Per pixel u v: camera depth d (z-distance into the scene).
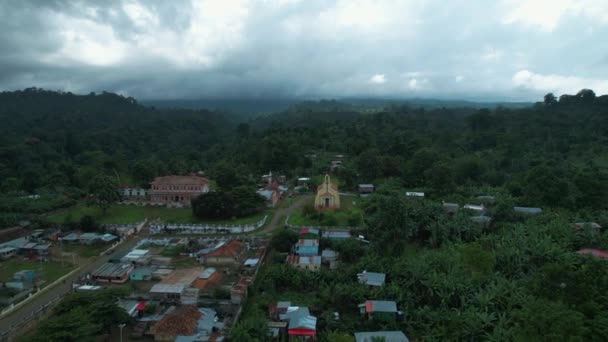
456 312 57.59
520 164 146.00
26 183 145.75
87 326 49.97
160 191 126.38
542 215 93.38
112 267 77.69
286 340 55.69
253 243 91.50
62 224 104.69
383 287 64.38
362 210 108.31
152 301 65.25
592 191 103.62
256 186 139.62
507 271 69.06
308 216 106.25
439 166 122.25
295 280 69.62
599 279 57.56
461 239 85.94
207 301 65.50
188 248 88.81
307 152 189.50
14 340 53.12
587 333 47.75
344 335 52.84
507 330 52.38
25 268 81.44
